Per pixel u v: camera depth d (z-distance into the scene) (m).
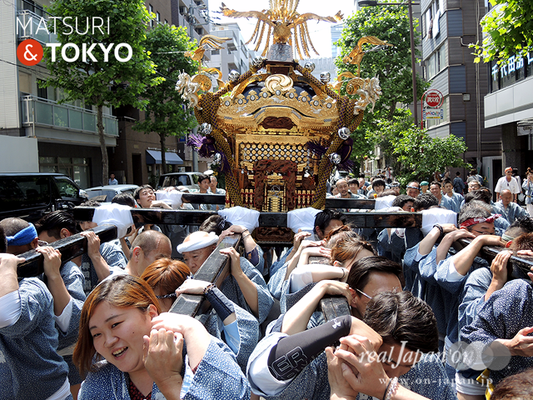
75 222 3.62
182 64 24.31
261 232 4.19
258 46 4.56
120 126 26.89
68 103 21.52
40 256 2.46
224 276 2.53
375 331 1.52
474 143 24.75
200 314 1.85
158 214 3.77
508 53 8.05
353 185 9.18
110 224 3.60
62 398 2.53
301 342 1.47
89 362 1.74
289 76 4.55
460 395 2.43
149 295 1.75
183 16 40.78
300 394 1.64
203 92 4.17
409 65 23.06
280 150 4.11
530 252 2.42
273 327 1.90
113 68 16.02
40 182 10.49
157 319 1.51
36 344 2.37
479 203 3.53
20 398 2.35
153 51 24.27
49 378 2.44
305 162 4.14
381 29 22.45
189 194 6.18
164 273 2.29
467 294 2.76
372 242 6.64
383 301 1.58
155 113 25.62
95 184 24.75
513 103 17.88
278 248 5.24
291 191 4.09
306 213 3.78
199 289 1.92
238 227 3.45
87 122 22.09
